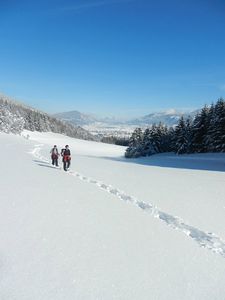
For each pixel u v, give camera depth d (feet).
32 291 15.90
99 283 17.08
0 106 350.64
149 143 229.66
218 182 59.57
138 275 18.26
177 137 217.77
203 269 19.61
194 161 147.02
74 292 16.07
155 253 21.52
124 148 355.15
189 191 46.60
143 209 34.22
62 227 25.46
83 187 44.50
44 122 488.02
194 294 16.66
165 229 26.86
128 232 25.40
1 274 17.37
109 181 53.16
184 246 23.22
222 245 23.91
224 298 16.47
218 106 185.26
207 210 34.32
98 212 30.78
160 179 59.77
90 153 236.22
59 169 67.56
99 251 21.21
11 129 324.39
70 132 577.84
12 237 22.63
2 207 30.01
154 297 16.14
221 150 184.24
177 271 19.11
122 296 16.01
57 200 34.60
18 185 41.83
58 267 18.57
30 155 96.84
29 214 28.37
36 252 20.42
